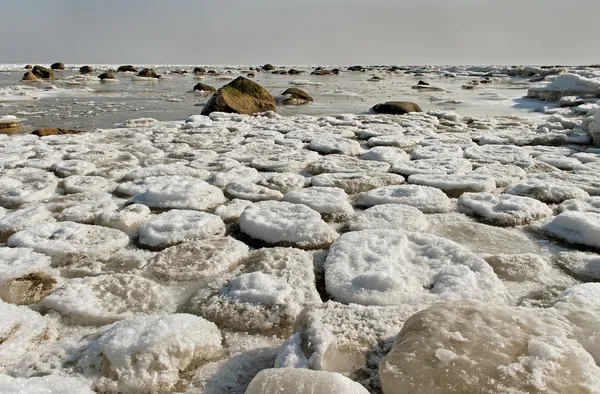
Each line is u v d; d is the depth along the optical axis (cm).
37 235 283
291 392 130
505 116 1026
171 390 154
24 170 457
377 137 671
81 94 1557
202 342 170
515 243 284
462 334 150
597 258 250
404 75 3681
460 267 230
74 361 165
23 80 2194
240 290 215
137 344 161
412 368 139
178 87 1981
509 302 208
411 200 356
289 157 530
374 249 254
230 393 153
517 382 130
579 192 375
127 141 659
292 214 313
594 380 130
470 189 395
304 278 231
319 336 166
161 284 233
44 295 220
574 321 162
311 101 1402
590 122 667
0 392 136
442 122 926
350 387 132
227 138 686
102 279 229
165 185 385
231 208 342
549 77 2366
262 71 4191
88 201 359
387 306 193
